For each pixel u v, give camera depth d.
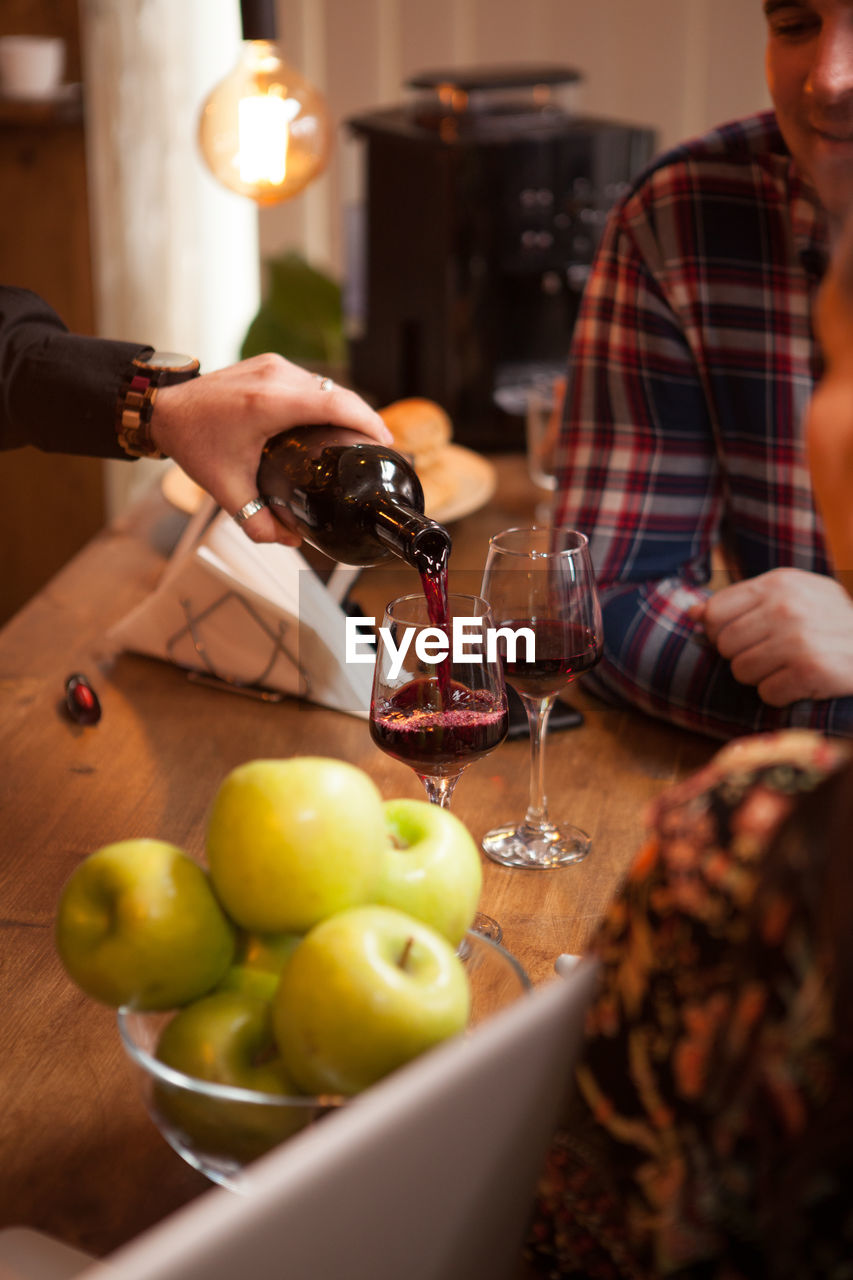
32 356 1.26
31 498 2.75
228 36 2.74
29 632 1.45
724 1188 0.66
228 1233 0.59
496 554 1.10
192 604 1.33
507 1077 0.70
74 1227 0.83
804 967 0.61
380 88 2.78
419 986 0.77
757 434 1.45
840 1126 0.60
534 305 2.03
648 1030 0.69
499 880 1.09
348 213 2.19
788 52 1.26
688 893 0.67
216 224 2.93
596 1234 0.74
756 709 1.25
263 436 1.19
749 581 1.28
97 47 2.58
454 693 1.03
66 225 2.55
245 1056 0.80
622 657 1.31
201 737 1.27
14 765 1.22
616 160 1.99
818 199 1.34
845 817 0.60
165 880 0.81
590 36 2.71
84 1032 0.95
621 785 1.20
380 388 2.16
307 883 0.80
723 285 1.43
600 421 1.48
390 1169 0.66
